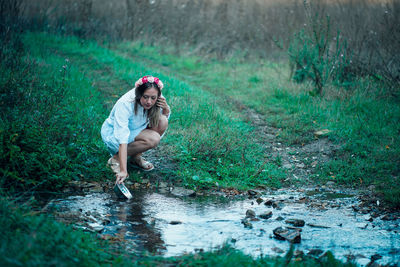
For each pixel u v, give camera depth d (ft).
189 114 22.56
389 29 28.14
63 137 16.43
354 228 12.25
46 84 22.61
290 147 20.98
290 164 18.90
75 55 33.83
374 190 16.08
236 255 9.18
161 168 16.70
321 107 25.41
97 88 25.84
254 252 10.16
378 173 17.61
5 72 22.21
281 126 23.80
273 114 25.98
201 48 45.88
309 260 9.57
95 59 33.06
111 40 44.62
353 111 24.68
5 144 13.21
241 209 13.67
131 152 15.61
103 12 49.60
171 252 9.90
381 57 27.35
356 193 15.97
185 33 48.44
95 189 14.25
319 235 11.62
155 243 10.42
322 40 28.45
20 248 7.57
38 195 12.92
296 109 26.13
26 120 15.58
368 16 32.94
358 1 34.88
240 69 38.40
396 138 20.57
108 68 31.07
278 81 32.19
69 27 42.01
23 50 27.73
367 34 30.32
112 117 15.14
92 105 22.12
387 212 13.87
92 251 8.81
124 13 50.39
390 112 23.41
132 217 12.14
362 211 13.80
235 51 44.01
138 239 10.59
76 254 8.16
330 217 13.20
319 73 27.76
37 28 39.65
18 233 8.26
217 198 14.79
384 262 9.91
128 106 14.12
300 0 40.57
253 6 49.52
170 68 39.09
